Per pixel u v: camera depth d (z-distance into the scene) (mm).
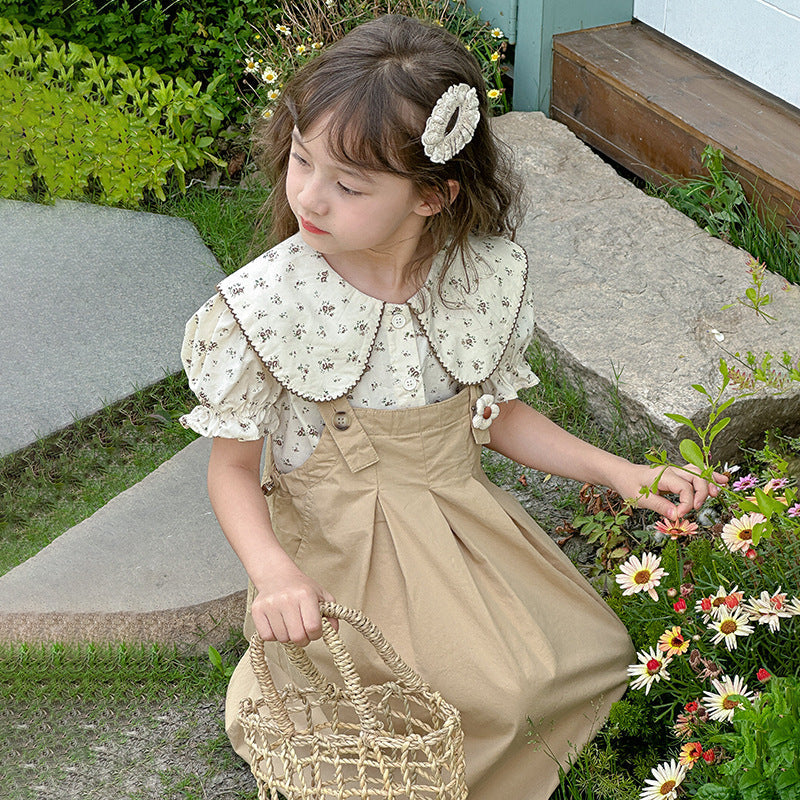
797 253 3170
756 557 2100
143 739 2193
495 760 1859
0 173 3857
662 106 3557
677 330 2957
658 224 3377
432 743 1630
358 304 1800
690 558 2258
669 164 3617
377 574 1894
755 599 1937
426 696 1731
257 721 1703
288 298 1773
